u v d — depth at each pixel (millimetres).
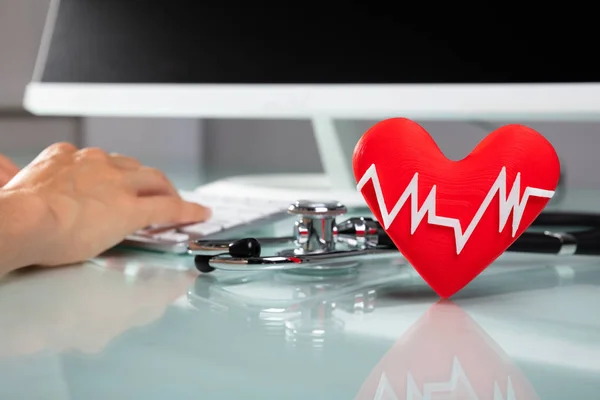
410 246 698
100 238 773
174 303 686
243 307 678
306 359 594
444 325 646
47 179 763
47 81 1301
